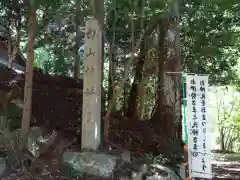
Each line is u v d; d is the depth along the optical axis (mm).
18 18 8328
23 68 9633
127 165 6180
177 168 6523
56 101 7945
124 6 6785
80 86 8688
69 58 10578
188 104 5547
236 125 15797
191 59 8977
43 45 9602
